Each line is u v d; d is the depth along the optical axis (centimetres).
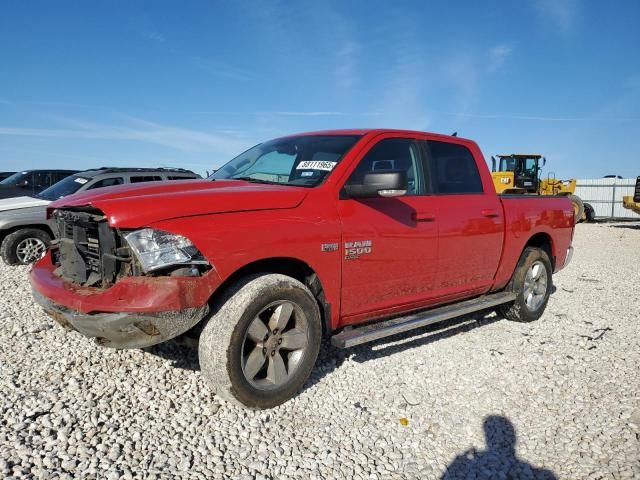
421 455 295
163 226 295
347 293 374
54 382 361
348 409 342
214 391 327
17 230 839
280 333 334
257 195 336
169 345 430
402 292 417
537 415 346
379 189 344
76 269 343
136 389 354
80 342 436
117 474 260
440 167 466
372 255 383
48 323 482
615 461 294
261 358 325
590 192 3322
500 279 519
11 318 498
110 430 301
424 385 384
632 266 997
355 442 304
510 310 554
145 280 292
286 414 331
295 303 337
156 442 292
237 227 313
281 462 280
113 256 308
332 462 283
